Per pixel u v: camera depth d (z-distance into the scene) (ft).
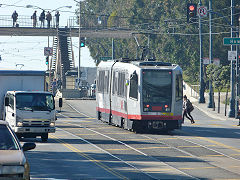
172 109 347.36
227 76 615.98
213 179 192.24
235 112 518.78
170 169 213.05
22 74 336.70
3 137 146.72
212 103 641.40
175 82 350.64
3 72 333.83
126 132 357.41
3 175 132.36
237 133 367.04
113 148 274.98
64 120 477.77
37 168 206.80
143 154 254.68
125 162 229.04
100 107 424.46
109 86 399.85
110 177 190.80
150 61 361.51
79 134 342.85
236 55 506.89
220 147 286.05
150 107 344.69
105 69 415.23
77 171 202.28
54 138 319.68
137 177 192.03
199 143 301.63
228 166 224.94
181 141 309.01
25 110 293.64
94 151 263.08
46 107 297.12
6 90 335.67
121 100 369.71
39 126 294.87
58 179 183.52
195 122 475.72
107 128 386.32
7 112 310.04
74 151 261.65
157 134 348.18
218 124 451.53
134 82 350.02
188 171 209.05
